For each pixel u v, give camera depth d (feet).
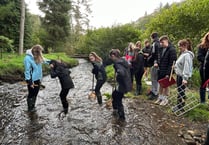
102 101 14.62
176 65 12.19
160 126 10.68
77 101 14.55
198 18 21.08
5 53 34.81
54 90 17.53
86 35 62.13
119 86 10.79
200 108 12.60
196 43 21.15
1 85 18.62
